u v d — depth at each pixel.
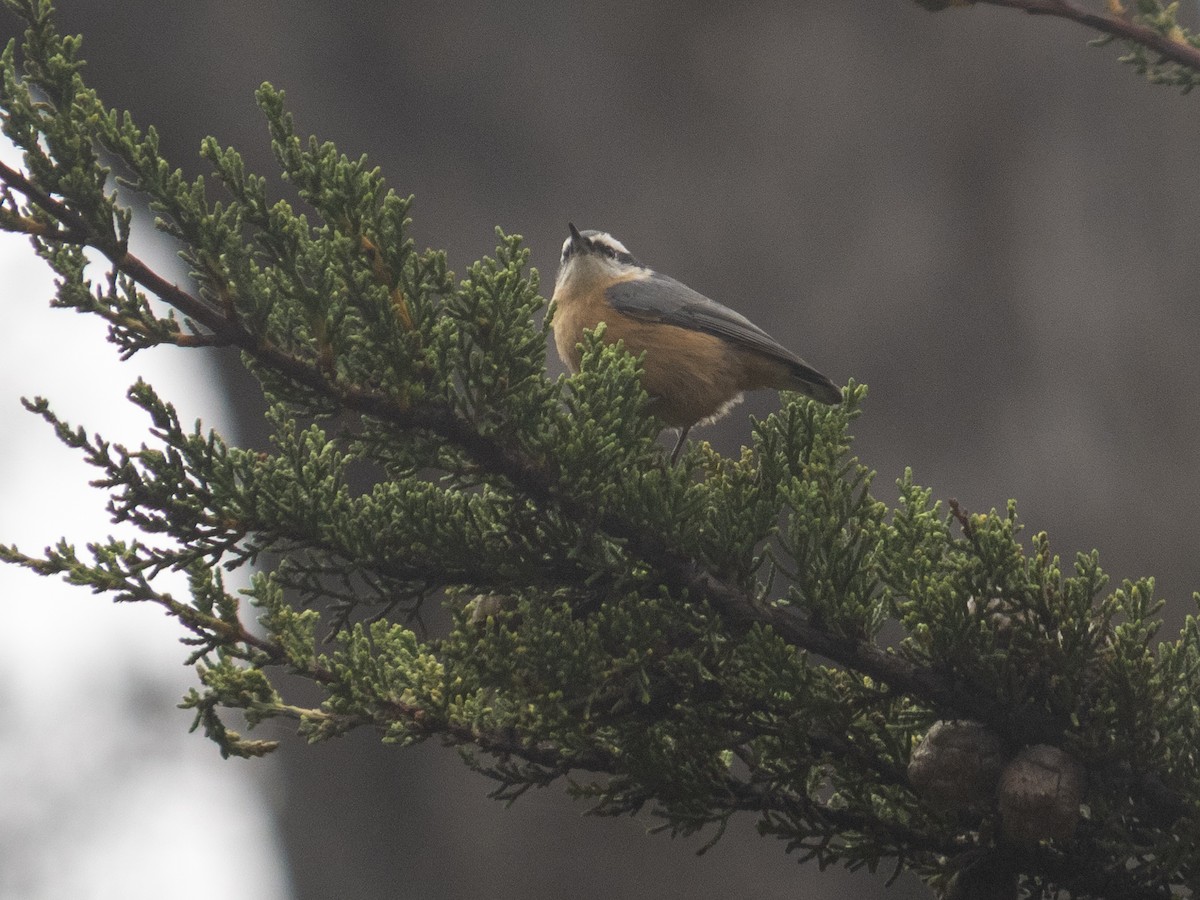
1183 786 5.94
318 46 16.48
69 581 6.28
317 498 6.18
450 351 5.97
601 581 6.42
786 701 6.18
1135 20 6.56
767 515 6.37
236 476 6.52
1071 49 15.85
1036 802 5.68
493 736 6.59
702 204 15.85
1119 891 6.10
